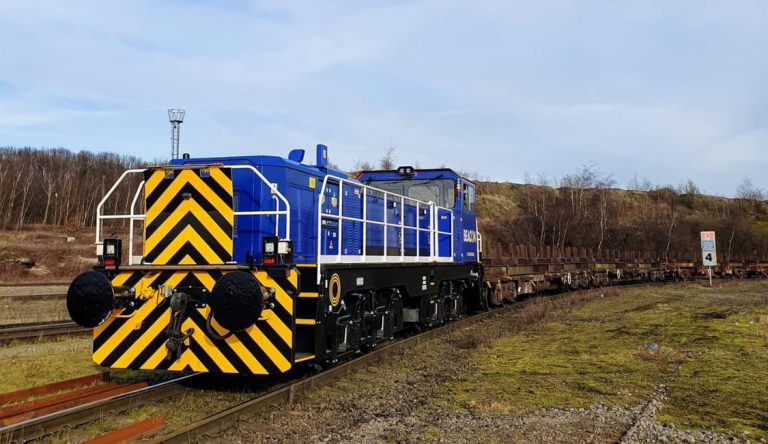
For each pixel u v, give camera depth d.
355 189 10.02
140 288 6.48
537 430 5.37
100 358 6.56
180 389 6.70
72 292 6.24
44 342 10.48
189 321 6.36
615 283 31.86
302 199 8.15
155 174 6.85
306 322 6.97
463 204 14.38
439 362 9.03
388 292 10.05
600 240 48.56
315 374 7.40
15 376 7.34
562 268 24.45
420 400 6.66
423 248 12.59
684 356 8.75
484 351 9.97
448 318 13.66
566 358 8.96
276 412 5.87
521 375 7.86
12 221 59.94
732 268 39.72
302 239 8.08
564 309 16.69
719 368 7.80
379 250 10.69
